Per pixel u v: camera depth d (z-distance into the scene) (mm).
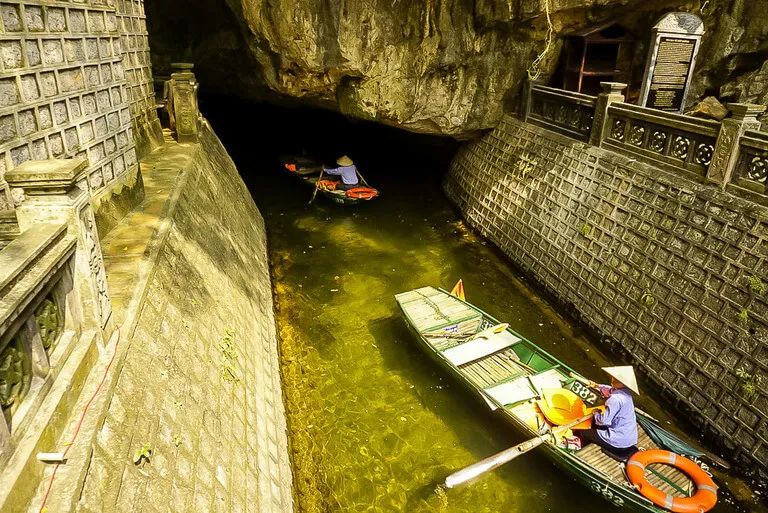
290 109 21234
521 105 12750
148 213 6832
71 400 3277
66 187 3389
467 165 14547
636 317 7980
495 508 5926
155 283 5156
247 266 8812
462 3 11375
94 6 6102
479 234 12930
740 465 6219
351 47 10789
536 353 7586
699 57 11797
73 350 3521
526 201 11352
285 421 6578
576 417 6484
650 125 8594
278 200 15227
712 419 6613
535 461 6543
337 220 13914
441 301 9062
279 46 10852
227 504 4039
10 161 4578
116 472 3158
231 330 6238
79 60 5723
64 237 3447
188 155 9969
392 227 13508
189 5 15102
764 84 10773
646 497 5336
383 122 13047
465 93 12680
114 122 6629
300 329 9031
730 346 6559
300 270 11148
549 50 12070
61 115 5344
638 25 11828
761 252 6477
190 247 6762
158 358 4363
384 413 7223
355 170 15344
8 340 2721
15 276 2811
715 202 7246
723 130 7109
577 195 9859
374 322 9305
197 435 4215
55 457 2855
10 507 2496
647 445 6195
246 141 20766
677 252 7570
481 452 6648
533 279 10562
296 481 6020
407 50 11430
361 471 6305
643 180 8516
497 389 6977
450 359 7488
